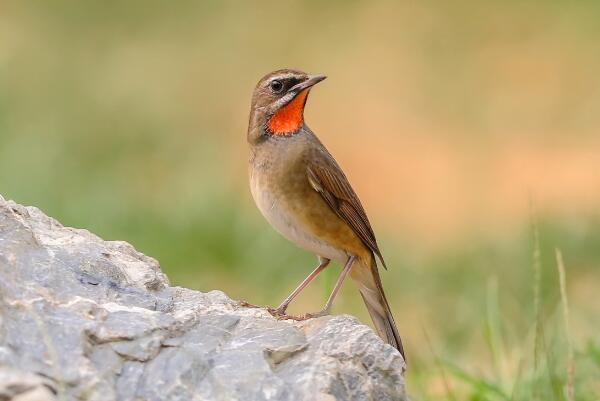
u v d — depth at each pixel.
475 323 13.30
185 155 20.25
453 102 24.78
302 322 7.18
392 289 15.29
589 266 15.23
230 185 17.95
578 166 21.20
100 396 6.21
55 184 17.39
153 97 24.02
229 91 25.22
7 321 6.44
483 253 15.73
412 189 20.59
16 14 27.81
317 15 29.39
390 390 6.84
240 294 14.87
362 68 26.72
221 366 6.57
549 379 9.35
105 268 7.20
